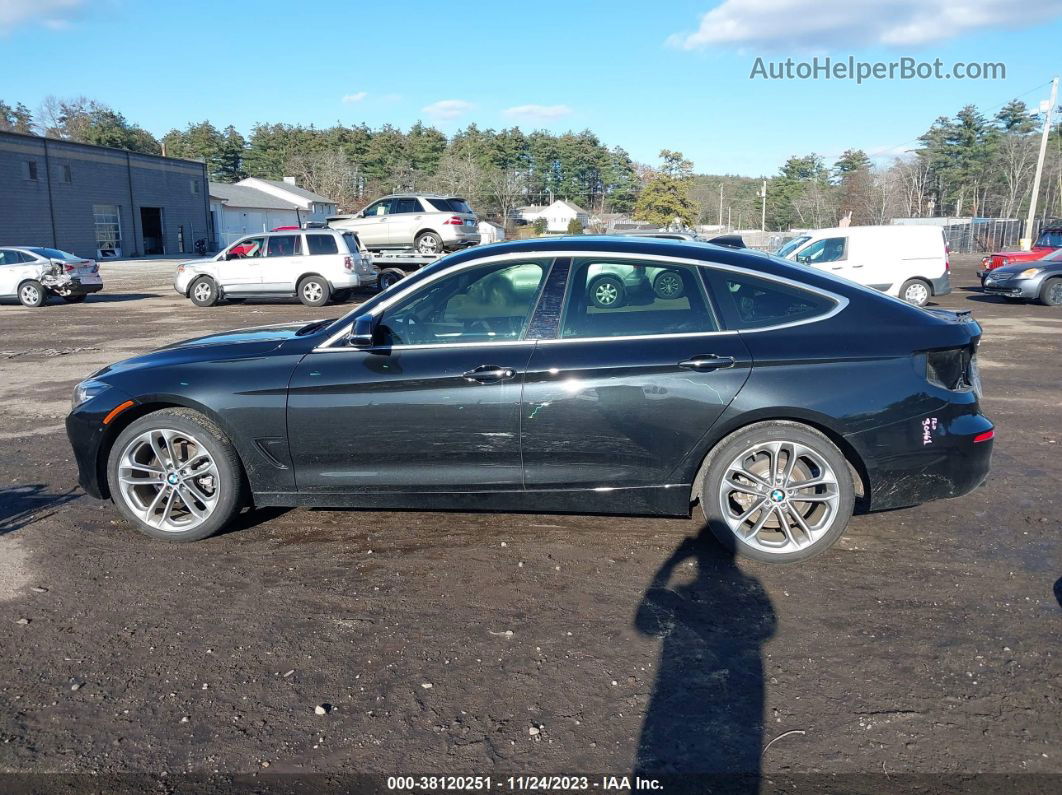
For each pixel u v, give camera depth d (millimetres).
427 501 4504
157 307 20125
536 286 4422
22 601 4008
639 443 4246
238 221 66188
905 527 4848
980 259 42969
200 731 2988
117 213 50594
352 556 4523
